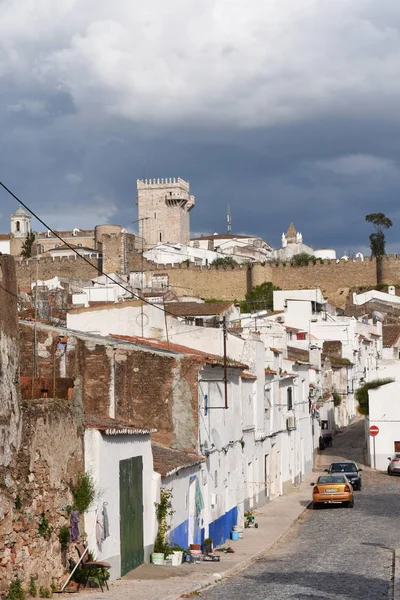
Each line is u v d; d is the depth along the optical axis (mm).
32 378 26203
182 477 35062
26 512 22719
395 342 141750
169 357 37875
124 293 99875
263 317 114000
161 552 31656
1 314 21859
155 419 37875
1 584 21156
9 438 21906
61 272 188625
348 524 45312
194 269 190375
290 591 26750
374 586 27578
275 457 59562
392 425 74750
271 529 44844
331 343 110750
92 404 37688
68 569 25141
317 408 81125
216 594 26328
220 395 42688
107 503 27297
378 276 190500
